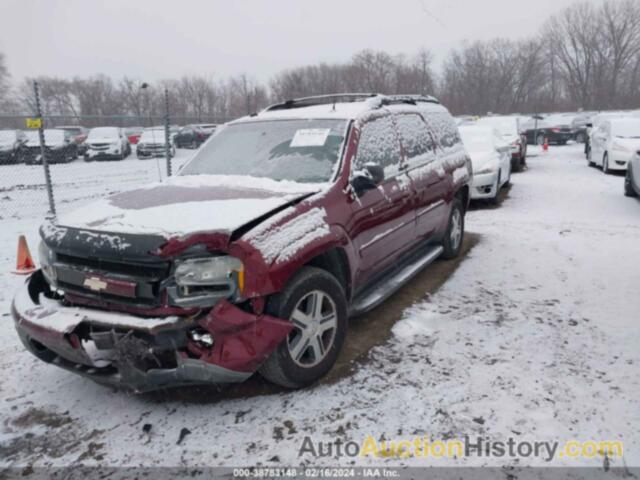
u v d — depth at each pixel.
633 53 62.06
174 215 3.14
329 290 3.47
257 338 2.95
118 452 2.87
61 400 3.42
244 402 3.28
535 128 27.77
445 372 3.52
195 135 29.81
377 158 4.36
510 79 58.41
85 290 3.13
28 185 15.16
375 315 4.54
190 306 2.85
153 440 2.95
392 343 3.98
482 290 5.10
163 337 2.87
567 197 10.55
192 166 4.57
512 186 12.36
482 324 4.27
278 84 59.66
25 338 3.27
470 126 11.27
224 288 2.92
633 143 13.67
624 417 2.96
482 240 7.11
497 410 3.07
